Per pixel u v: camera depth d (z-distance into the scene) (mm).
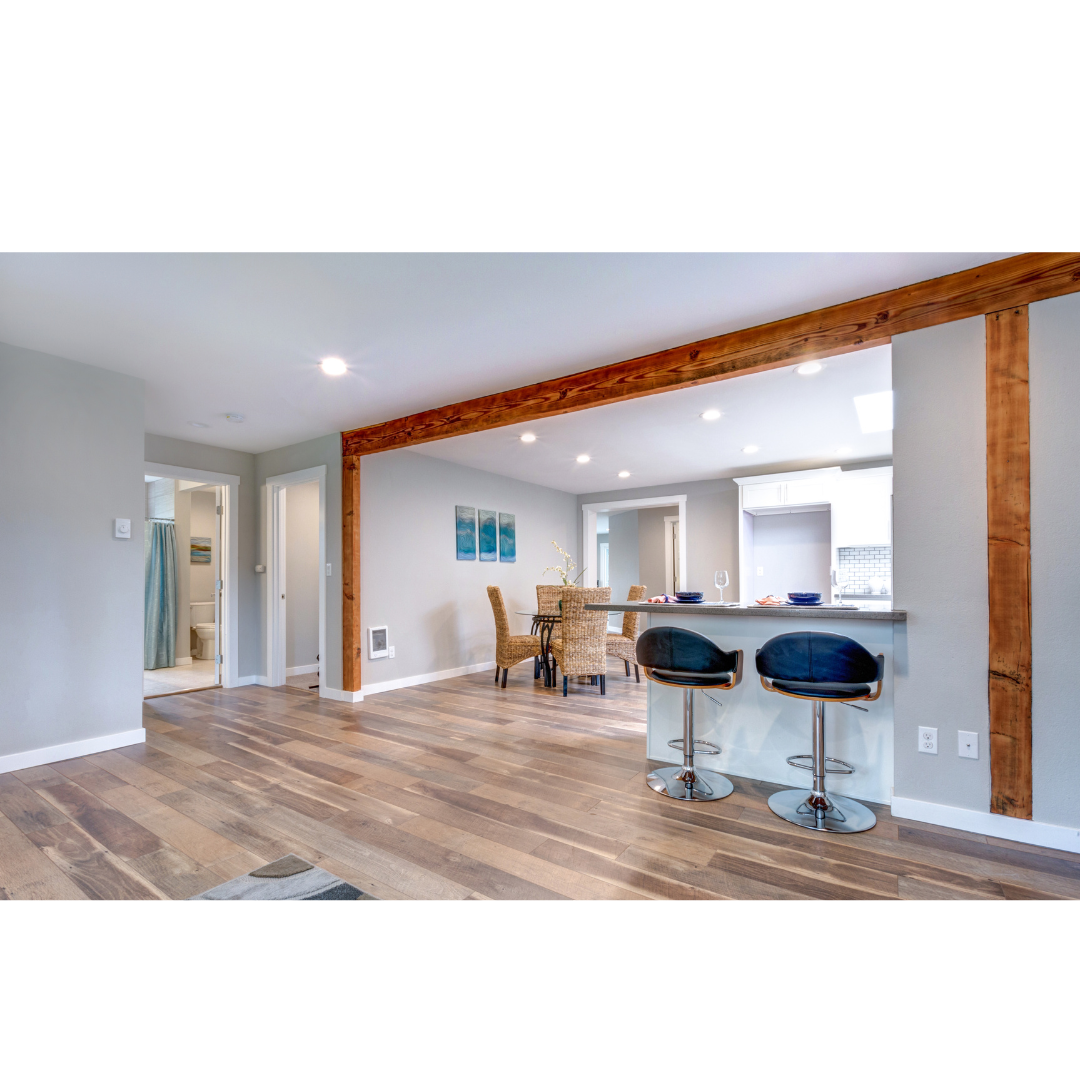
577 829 2373
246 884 1960
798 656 2381
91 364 3359
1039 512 2205
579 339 2998
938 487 2391
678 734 3209
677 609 3160
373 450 4605
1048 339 2195
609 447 5516
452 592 6066
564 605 5062
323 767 3129
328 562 4973
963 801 2336
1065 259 2164
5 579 3076
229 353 3180
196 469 5207
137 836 2307
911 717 2445
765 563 6965
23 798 2693
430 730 3881
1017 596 2238
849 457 5988
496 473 6766
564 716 4277
